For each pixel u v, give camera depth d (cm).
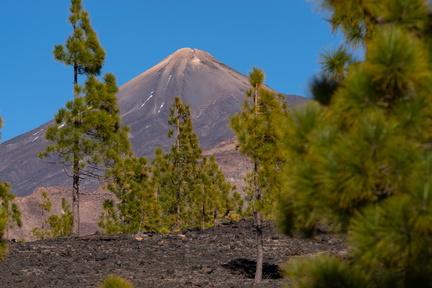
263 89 1565
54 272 1612
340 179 448
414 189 421
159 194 3753
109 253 2006
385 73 464
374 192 468
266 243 2273
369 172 441
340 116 497
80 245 2181
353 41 660
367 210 449
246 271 1733
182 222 3591
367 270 493
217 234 2547
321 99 584
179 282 1502
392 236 424
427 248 430
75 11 2956
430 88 464
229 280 1569
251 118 1527
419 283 459
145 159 2617
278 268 1748
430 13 544
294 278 520
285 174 530
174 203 3772
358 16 641
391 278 478
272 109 1556
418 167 433
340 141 461
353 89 481
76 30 2919
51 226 3697
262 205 1510
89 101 2817
